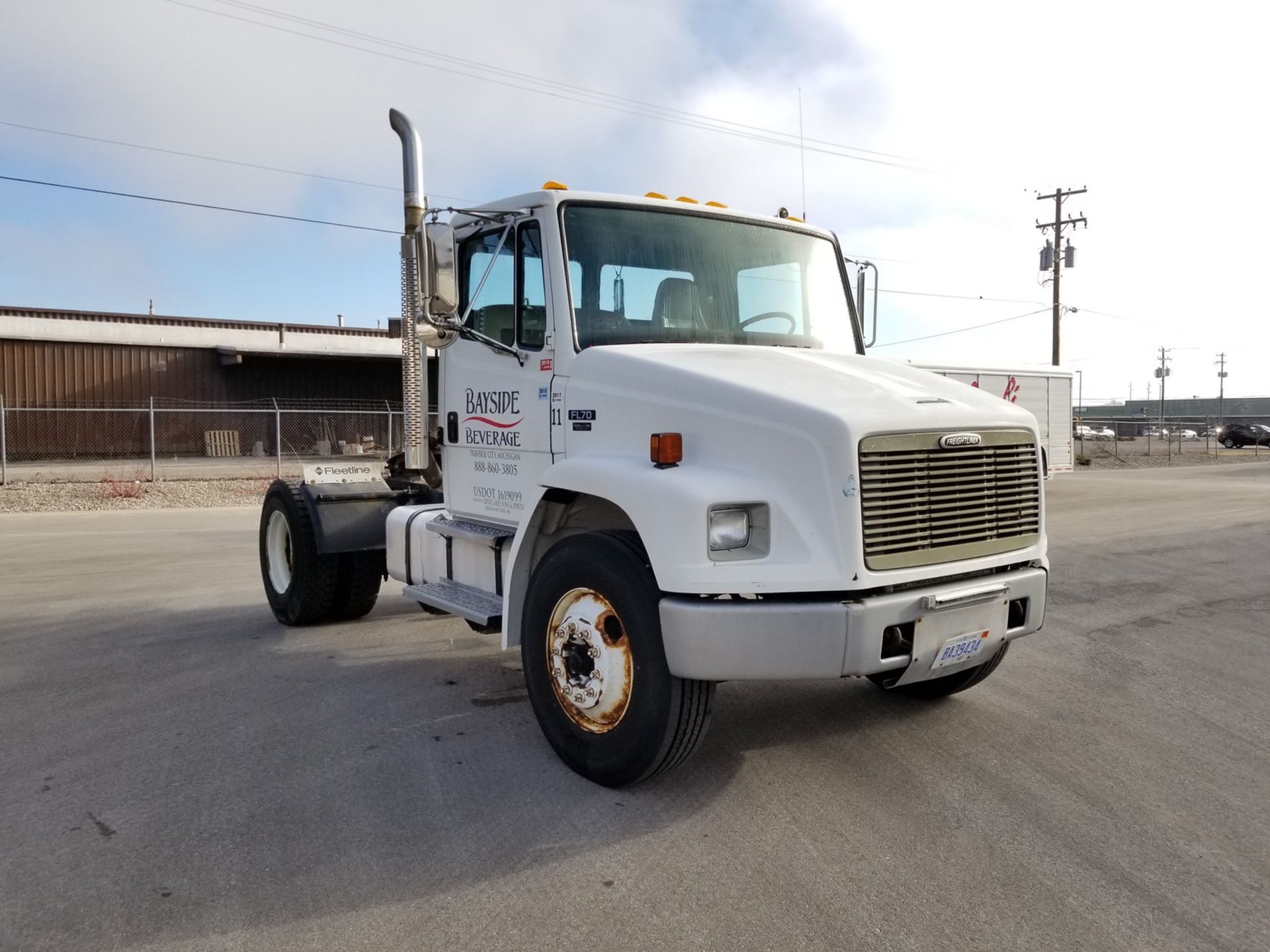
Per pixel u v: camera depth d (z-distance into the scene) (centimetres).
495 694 527
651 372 398
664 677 363
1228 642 664
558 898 304
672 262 471
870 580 346
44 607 769
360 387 3403
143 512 1586
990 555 390
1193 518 1488
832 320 527
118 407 2961
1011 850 341
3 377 2788
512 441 478
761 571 344
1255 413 11006
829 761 427
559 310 439
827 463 343
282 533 715
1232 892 312
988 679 568
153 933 284
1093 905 303
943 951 276
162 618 729
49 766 418
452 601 499
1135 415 11588
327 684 545
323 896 305
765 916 294
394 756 430
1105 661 610
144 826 357
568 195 446
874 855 335
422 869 324
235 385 3166
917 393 395
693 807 375
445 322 453
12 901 303
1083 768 422
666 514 351
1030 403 2097
